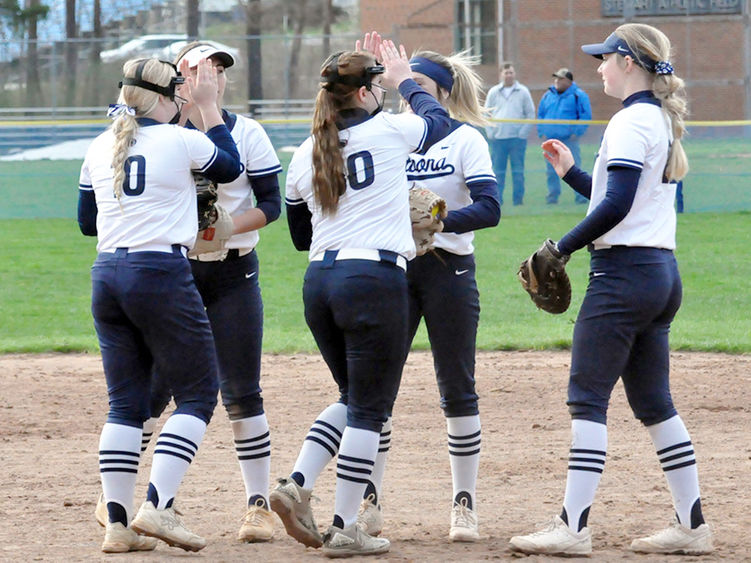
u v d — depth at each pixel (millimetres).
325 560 14719
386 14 111188
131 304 14586
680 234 56688
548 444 22312
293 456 21484
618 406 26000
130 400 15078
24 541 15781
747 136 70875
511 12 94125
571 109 63156
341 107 14820
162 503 14453
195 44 16344
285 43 91625
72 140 83062
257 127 16484
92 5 116500
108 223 14875
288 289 44500
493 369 30359
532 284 15406
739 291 42969
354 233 14609
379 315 14492
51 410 26062
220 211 15523
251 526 15922
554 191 62875
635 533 16141
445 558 14781
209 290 16203
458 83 16797
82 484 19406
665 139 14609
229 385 16312
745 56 95812
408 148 15000
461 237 16109
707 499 17984
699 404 25828
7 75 96000
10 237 58344
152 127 14961
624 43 14859
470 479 16188
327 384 28828
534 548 14742
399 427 24016
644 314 14688
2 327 38281
